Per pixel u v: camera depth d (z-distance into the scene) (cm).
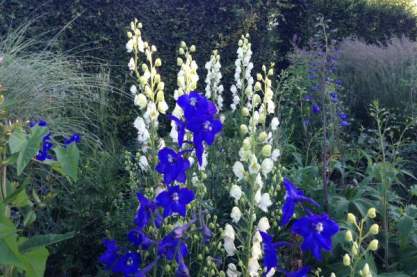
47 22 548
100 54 574
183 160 220
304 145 560
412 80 590
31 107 407
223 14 652
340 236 310
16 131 191
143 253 250
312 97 577
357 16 888
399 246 338
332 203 361
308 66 634
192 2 627
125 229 315
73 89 482
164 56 614
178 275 202
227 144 414
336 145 467
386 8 930
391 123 611
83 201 326
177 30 620
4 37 529
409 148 505
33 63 466
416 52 699
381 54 702
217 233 280
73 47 561
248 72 414
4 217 175
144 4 589
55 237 196
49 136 289
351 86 659
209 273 237
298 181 386
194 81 280
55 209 359
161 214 242
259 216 316
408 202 433
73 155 195
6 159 201
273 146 385
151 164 254
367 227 345
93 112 500
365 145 536
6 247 175
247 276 211
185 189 217
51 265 324
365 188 381
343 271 299
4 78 402
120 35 576
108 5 566
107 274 289
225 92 680
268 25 708
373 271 297
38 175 366
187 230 228
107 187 342
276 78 757
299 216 343
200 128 215
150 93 255
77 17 557
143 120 259
